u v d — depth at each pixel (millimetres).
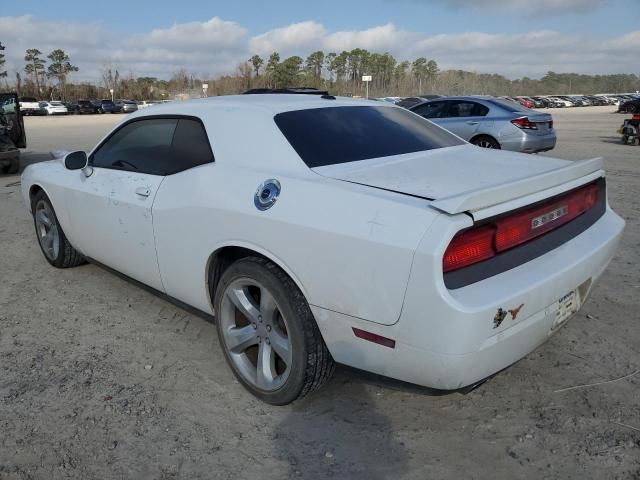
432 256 2102
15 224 6715
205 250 3006
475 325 2139
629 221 6340
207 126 3203
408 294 2182
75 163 3914
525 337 2426
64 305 4164
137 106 56844
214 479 2375
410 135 3408
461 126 11016
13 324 3846
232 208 2799
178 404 2904
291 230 2531
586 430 2645
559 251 2588
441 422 2746
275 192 2666
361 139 3131
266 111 3107
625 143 15352
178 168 3270
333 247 2381
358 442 2607
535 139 10445
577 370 3162
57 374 3182
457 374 2242
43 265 5078
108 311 4055
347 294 2371
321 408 2871
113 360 3350
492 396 2941
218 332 3066
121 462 2473
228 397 2971
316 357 2627
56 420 2754
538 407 2838
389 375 2424
